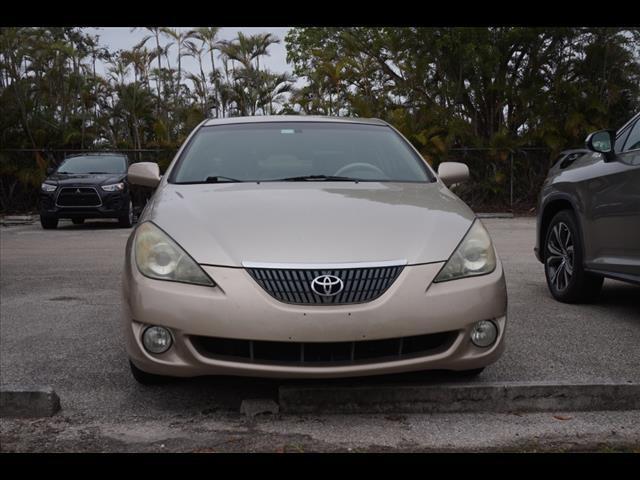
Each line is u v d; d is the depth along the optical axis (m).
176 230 3.27
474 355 3.19
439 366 3.15
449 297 3.11
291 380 3.33
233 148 4.42
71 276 7.58
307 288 3.00
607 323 4.87
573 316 5.10
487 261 3.30
